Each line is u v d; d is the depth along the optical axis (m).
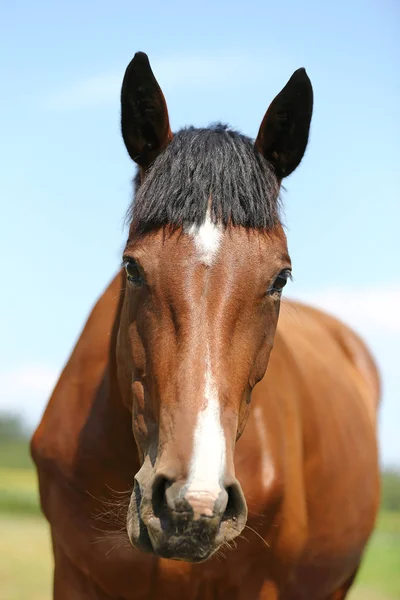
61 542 4.57
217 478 3.10
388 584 10.96
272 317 3.69
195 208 3.51
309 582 5.15
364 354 7.18
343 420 5.61
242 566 4.39
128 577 4.36
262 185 3.66
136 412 3.66
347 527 5.45
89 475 4.41
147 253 3.57
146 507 3.22
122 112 4.04
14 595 9.38
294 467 4.67
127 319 3.84
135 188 4.20
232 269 3.49
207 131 3.78
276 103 4.01
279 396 4.68
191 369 3.35
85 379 4.64
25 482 21.09
